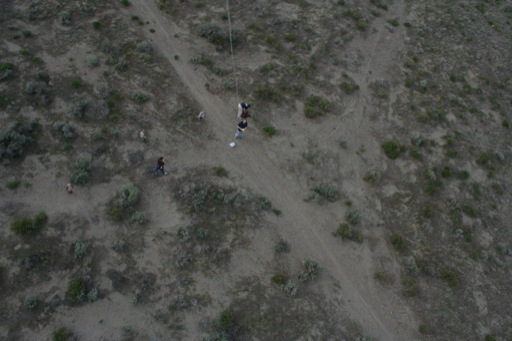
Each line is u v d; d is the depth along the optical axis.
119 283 27.17
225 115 37.28
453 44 53.00
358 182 36.59
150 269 28.14
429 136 41.62
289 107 39.53
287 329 27.45
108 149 32.28
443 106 44.81
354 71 45.22
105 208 29.84
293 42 45.88
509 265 35.94
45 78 34.38
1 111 31.73
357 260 32.00
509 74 51.78
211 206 31.59
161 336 25.89
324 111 40.34
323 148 37.59
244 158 35.03
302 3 51.75
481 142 43.31
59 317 25.44
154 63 39.31
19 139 30.19
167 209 30.80
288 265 30.39
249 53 43.12
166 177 32.16
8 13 38.75
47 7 40.56
